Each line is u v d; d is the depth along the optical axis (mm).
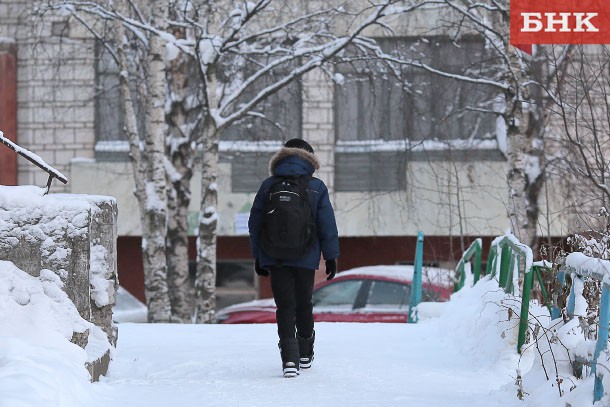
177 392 13297
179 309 37188
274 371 15758
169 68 37375
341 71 46219
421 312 25469
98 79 47344
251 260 48438
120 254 48938
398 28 44375
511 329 16781
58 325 13133
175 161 37469
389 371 15969
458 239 46906
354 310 30234
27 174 47594
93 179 47406
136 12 35438
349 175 47406
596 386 10461
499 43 34969
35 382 10906
